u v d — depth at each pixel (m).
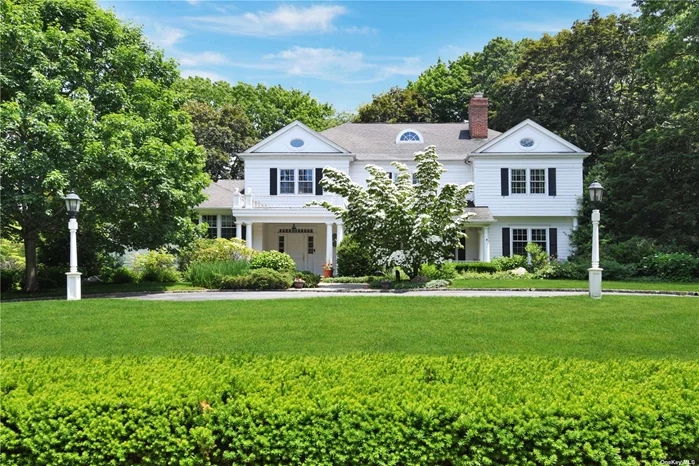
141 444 3.48
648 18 26.42
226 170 43.09
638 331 8.63
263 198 27.52
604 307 11.31
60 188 15.98
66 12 18.89
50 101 16.92
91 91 18.56
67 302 12.54
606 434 3.28
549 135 27.52
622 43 35.69
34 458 3.52
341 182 18.80
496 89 40.91
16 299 16.92
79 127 16.55
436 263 19.33
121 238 19.83
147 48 20.81
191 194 19.78
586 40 36.53
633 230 26.98
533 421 3.30
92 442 3.50
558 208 27.47
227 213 28.45
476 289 17.33
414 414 3.41
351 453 3.38
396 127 31.94
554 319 9.81
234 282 18.53
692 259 21.30
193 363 4.80
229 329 8.99
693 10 23.52
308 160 27.77
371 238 18.94
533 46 39.88
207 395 3.68
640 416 3.32
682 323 9.35
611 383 4.00
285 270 20.36
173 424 3.53
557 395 3.68
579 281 20.53
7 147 16.11
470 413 3.37
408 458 3.36
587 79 35.25
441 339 8.08
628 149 31.31
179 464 3.45
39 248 22.98
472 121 30.67
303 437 3.42
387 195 18.22
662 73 26.38
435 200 18.41
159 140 18.17
